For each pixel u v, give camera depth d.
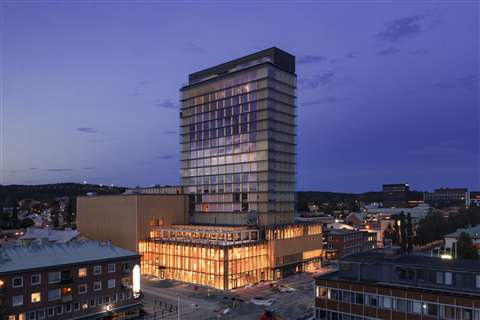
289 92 150.88
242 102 147.62
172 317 87.00
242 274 118.56
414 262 63.34
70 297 78.19
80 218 153.25
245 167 144.25
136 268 88.94
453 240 174.12
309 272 140.38
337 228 197.50
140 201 135.88
